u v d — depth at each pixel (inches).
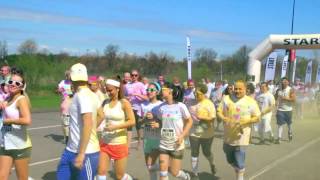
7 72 323.3
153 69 1651.1
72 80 207.3
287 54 987.9
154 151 283.9
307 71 1096.2
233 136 289.3
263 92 522.3
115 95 267.1
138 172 356.2
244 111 286.4
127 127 265.6
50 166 374.9
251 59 797.2
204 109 325.7
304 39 753.6
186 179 277.0
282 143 528.7
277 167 384.2
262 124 524.4
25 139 249.3
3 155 246.2
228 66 1676.9
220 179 337.7
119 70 1526.8
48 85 1320.1
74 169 206.2
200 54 1727.4
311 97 882.1
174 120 266.1
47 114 829.8
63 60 1503.4
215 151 461.4
